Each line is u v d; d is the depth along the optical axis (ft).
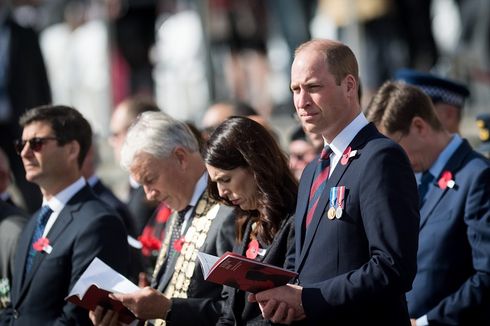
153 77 147.84
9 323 75.87
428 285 69.26
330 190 57.77
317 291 56.13
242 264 56.54
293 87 58.75
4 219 84.33
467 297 67.36
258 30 147.64
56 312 73.67
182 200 71.61
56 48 159.22
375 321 57.00
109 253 73.51
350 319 57.16
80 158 77.30
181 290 69.31
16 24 126.62
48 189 76.74
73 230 74.38
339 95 57.98
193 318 65.98
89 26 157.17
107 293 66.44
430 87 80.84
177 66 154.30
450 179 70.18
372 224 55.62
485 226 67.72
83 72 156.76
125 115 96.17
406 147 70.79
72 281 73.05
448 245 69.26
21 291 74.95
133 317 68.23
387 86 71.92
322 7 141.49
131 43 145.69
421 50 139.54
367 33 137.49
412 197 56.08
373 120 71.05
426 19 139.64
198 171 71.82
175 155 71.15
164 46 153.99
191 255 69.31
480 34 138.41
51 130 76.33
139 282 80.02
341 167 57.88
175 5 151.53
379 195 55.77
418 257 69.92
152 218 88.43
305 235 59.11
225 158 63.31
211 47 145.59
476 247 67.87
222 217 68.80
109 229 74.23
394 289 54.75
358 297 55.06
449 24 149.69
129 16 145.79
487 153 80.69
